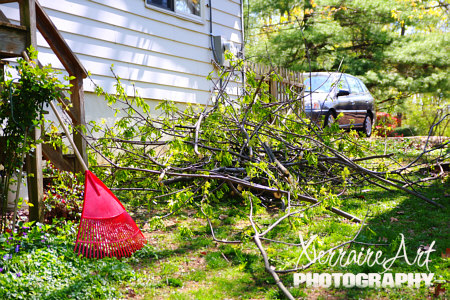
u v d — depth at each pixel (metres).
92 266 4.11
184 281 4.00
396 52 25.03
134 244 4.44
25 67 4.43
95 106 7.93
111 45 8.30
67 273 3.91
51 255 4.09
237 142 6.57
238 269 4.20
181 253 4.69
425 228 5.39
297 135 6.81
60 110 6.67
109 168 6.39
